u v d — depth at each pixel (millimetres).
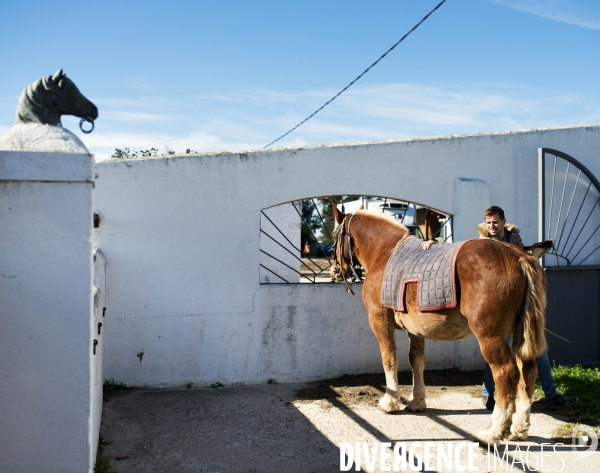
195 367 5633
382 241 4898
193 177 5629
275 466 3645
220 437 4172
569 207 6508
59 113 2889
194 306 5629
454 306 3818
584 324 6461
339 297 5906
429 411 4781
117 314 5508
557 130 6430
